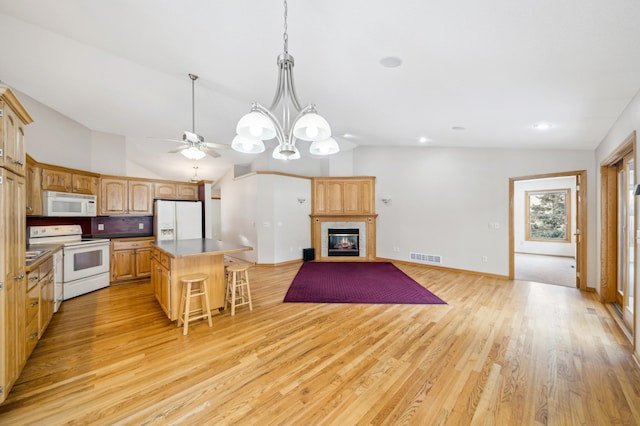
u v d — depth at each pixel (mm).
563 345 2574
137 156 6977
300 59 2318
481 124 3539
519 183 8664
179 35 2334
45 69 3486
